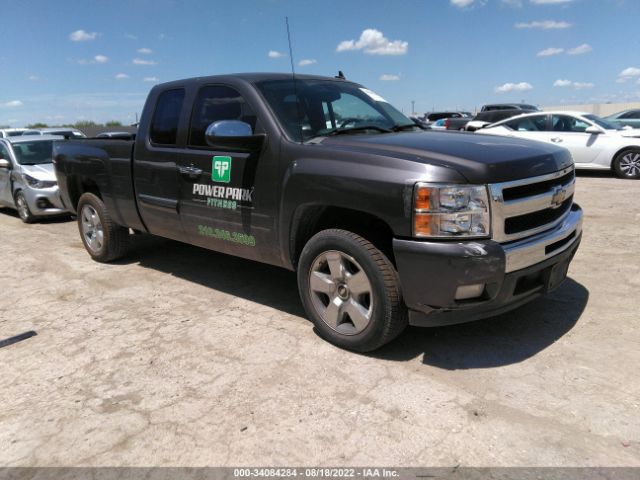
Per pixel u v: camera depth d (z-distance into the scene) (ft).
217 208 13.47
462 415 8.95
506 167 9.89
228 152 12.98
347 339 11.25
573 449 8.00
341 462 7.93
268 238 12.46
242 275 17.25
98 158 17.66
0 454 8.49
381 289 10.37
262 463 7.99
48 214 28.50
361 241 10.55
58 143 20.29
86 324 13.62
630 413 8.83
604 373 10.11
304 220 11.79
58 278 17.78
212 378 10.55
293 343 11.93
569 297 13.89
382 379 10.21
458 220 9.43
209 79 14.01
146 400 9.86
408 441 8.34
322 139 11.80
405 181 9.66
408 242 9.68
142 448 8.48
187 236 15.08
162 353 11.75
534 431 8.46
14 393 10.37
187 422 9.11
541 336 11.75
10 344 12.60
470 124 48.01
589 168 37.70
